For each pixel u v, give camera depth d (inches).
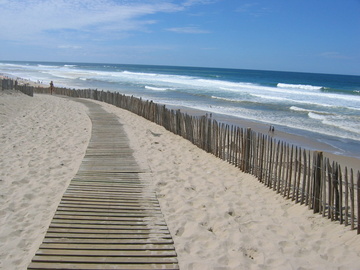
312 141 519.8
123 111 661.3
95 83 1742.1
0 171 258.5
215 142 345.7
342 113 826.8
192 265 149.9
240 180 275.9
